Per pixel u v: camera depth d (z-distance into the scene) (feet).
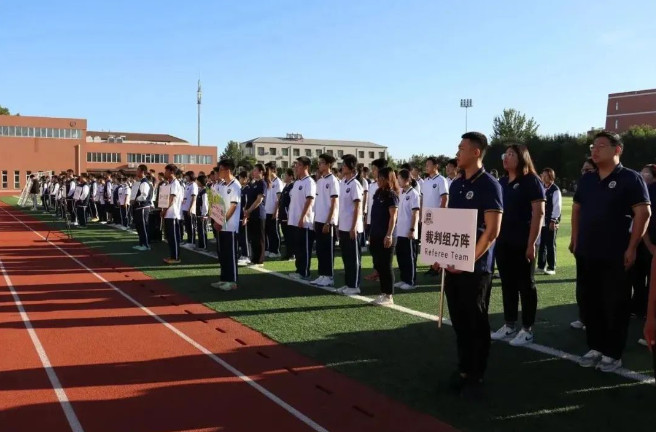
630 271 16.80
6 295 27.53
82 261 39.06
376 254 25.86
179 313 24.14
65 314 23.80
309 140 364.17
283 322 22.57
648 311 10.77
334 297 27.48
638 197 16.51
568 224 74.38
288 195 41.09
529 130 253.65
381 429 13.01
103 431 12.83
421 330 21.45
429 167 32.96
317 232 30.81
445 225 15.15
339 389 15.49
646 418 13.58
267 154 346.95
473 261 14.47
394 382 16.01
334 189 30.14
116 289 29.14
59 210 83.61
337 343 19.76
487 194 15.15
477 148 15.38
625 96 282.97
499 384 15.90
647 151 166.71
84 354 18.47
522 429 12.96
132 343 19.75
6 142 220.43
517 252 19.74
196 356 18.37
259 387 15.67
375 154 370.12
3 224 69.36
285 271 35.40
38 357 18.11
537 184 19.44
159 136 336.90
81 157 237.86
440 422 13.37
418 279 33.01
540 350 19.20
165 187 38.34
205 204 45.50
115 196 66.85
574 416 13.70
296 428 13.07
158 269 35.65
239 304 25.79
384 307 25.35
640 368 17.44
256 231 37.91
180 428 13.03
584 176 18.16
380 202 25.75
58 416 13.62
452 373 16.63
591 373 16.87
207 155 276.00
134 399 14.74
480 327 15.11
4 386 15.57
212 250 45.55
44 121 230.68
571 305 26.32
